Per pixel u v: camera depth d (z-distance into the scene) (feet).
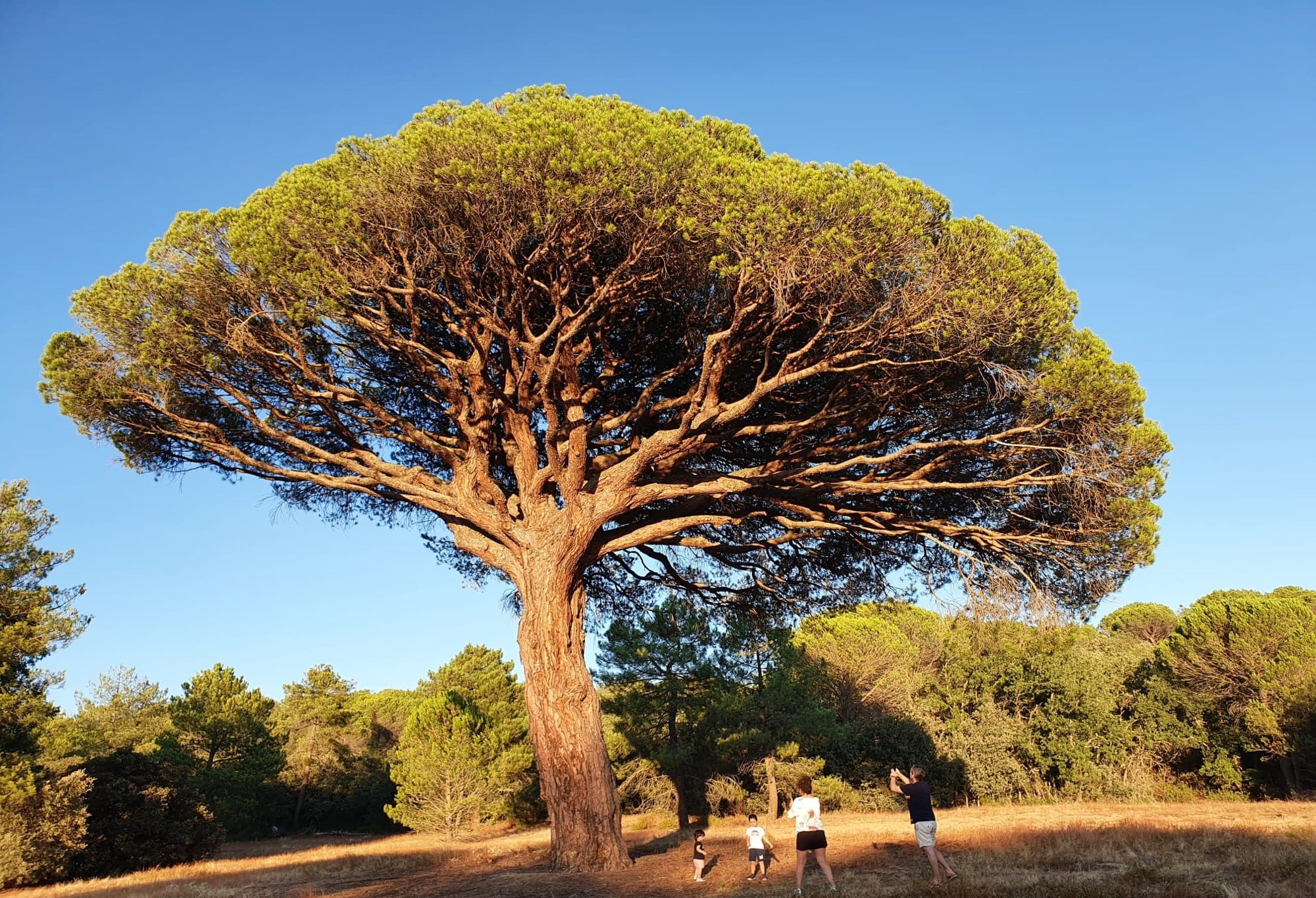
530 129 35.37
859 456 44.04
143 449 46.32
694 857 40.50
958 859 39.93
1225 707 102.22
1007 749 108.37
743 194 34.60
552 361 39.70
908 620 125.90
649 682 98.17
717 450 48.39
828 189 34.17
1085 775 101.96
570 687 42.04
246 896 43.34
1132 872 30.73
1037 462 42.06
